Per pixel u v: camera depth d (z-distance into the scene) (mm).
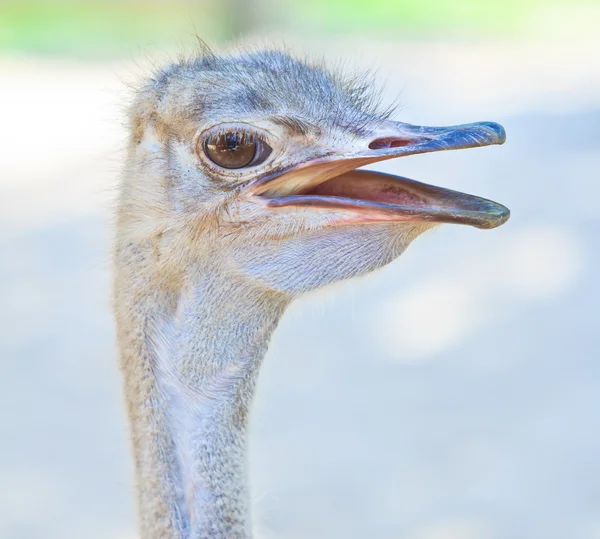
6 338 17297
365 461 12977
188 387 6359
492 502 12164
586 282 18078
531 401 14250
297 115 6398
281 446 13359
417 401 14445
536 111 29781
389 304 17828
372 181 6488
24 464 13445
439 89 32719
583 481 12523
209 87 6395
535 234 20500
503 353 15711
